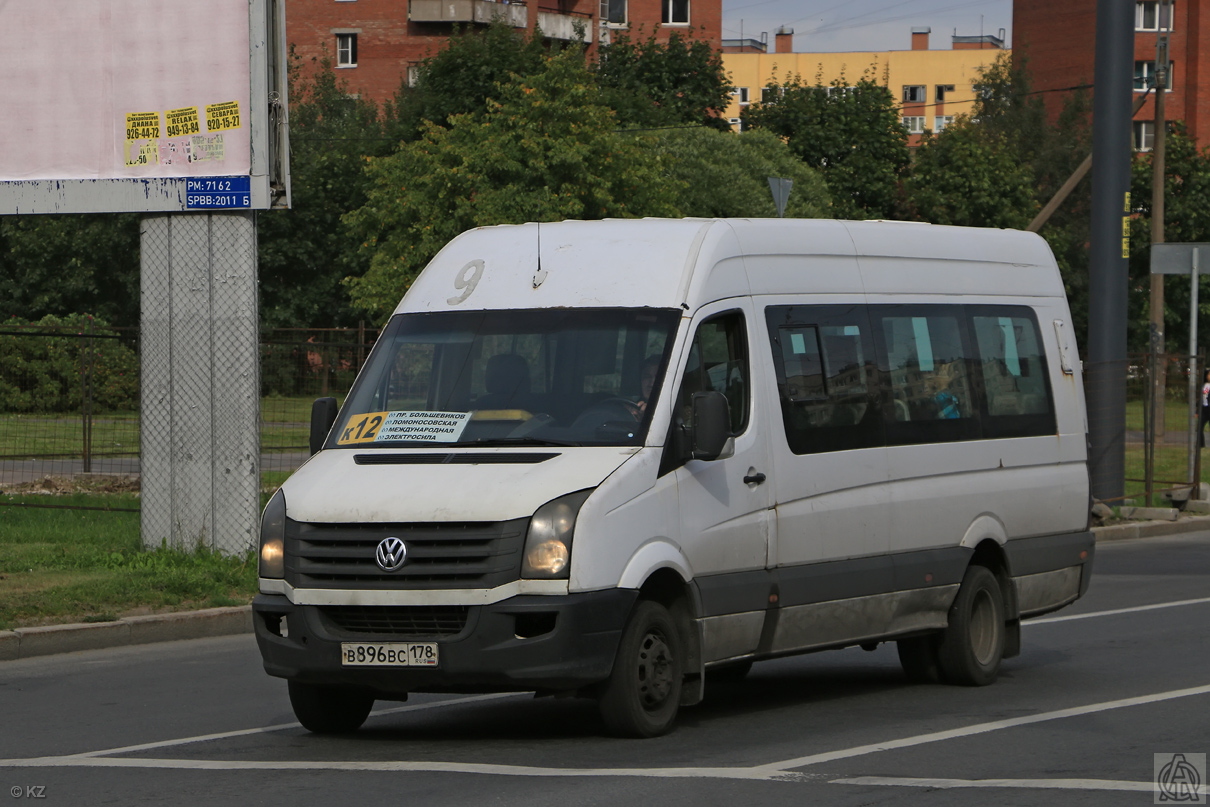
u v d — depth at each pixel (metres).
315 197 95.50
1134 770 11.48
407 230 70.31
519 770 11.64
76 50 23.86
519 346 13.79
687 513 13.19
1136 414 36.72
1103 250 35.44
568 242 14.45
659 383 13.28
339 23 108.12
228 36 23.42
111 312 94.12
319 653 12.38
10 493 33.59
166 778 11.60
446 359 13.93
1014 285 17.98
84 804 10.72
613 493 12.49
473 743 12.98
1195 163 100.31
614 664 12.52
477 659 12.02
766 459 14.16
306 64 108.94
